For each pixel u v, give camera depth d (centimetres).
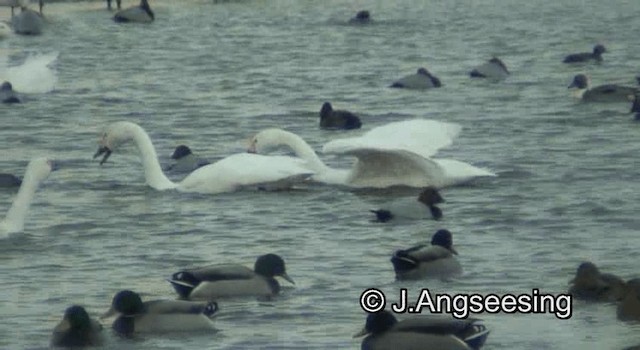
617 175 3278
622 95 4412
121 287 2408
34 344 2111
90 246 2678
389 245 2653
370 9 7312
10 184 3200
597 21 6862
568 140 3750
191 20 6806
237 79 5053
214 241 2709
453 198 3022
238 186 3075
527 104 4441
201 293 2264
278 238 2716
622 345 2097
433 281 2397
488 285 2375
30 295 2366
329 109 4066
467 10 7281
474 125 4034
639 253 2595
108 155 3241
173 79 5044
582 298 2295
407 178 3106
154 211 2942
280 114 4306
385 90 4803
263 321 2184
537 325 2195
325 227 2792
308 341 2092
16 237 2736
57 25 6550
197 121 4156
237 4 7494
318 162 3189
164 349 2064
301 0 7725
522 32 6462
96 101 4522
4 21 6594
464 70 5312
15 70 4706
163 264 2556
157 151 3691
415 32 6438
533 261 2533
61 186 3198
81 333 2081
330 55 5709
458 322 2005
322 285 2378
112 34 6266
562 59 5647
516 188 3122
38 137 3866
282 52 5772
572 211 2911
